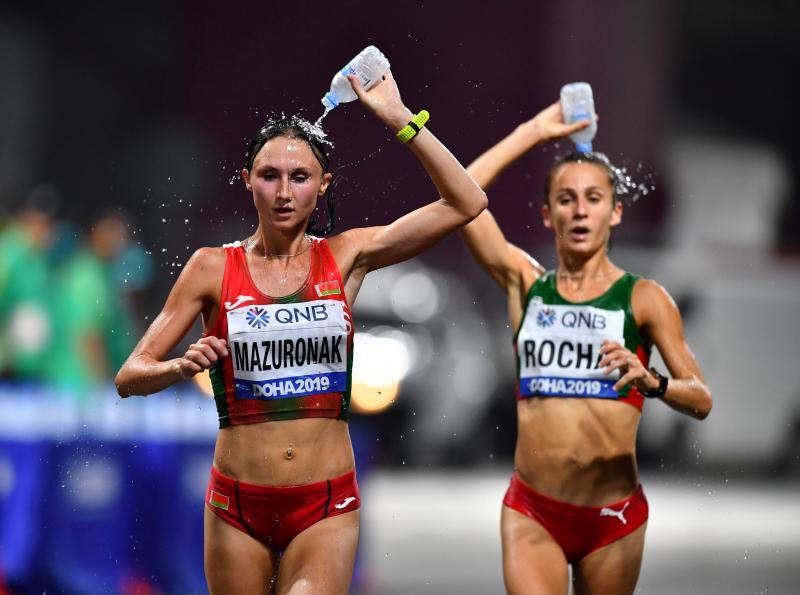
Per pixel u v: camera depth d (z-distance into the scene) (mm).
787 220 81750
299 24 58562
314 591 17266
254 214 70688
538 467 20797
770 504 51156
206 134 76625
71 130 85812
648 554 39656
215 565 18375
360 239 18719
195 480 31719
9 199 57938
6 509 30125
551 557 20375
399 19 57031
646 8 75938
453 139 55625
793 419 57438
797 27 83125
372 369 53969
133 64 84438
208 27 77312
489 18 65625
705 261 59219
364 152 26250
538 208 59719
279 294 18203
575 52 71312
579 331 20891
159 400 33625
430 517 45812
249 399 18109
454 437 55188
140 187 79312
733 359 57281
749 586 34438
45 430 30469
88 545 30562
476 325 57062
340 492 18250
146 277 40781
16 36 86625
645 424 56906
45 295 37375
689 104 80750
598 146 73125
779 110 82500
